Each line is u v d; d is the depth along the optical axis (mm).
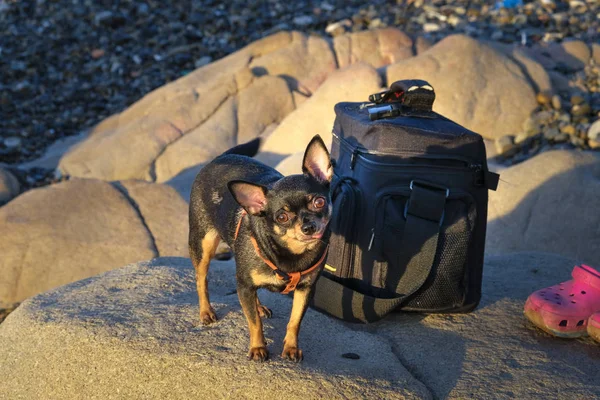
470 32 4180
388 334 1637
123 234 2518
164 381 1455
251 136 3396
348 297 1647
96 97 4348
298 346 1533
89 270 2400
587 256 2162
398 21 4504
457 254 1629
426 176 1627
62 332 1581
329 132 3018
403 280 1634
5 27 5086
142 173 3340
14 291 2365
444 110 2990
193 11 5105
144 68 4562
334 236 1668
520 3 4457
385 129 1634
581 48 3756
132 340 1531
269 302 1714
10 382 1557
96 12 5145
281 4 5059
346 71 3133
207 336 1545
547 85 3262
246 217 1471
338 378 1436
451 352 1571
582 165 2328
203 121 3484
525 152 2947
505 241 2246
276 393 1405
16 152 3795
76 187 2680
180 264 1916
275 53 3736
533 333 1634
